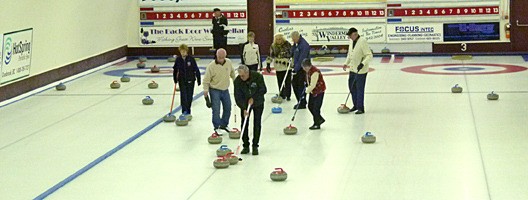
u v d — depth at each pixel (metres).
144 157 16.33
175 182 14.31
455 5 32.53
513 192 13.12
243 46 23.06
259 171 14.96
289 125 18.70
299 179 14.33
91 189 13.98
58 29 26.81
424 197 13.00
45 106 23.03
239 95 16.16
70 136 18.67
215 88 18.33
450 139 17.33
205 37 33.78
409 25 32.84
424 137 17.59
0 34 22.80
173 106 22.44
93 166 15.66
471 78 26.22
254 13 33.50
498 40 32.47
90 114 21.50
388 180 14.10
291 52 22.12
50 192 13.81
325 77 27.34
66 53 27.81
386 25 32.94
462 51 32.78
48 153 16.95
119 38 33.03
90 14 29.33
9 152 17.19
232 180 14.36
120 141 17.95
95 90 25.69
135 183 14.31
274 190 13.62
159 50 33.94
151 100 22.84
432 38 32.84
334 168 15.06
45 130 19.52
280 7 33.28
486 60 30.91
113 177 14.78
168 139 18.08
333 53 33.03
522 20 32.22
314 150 16.59
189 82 20.30
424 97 22.84
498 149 16.25
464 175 14.31
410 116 20.08
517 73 27.00
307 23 33.19
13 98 24.14
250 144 17.27
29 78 25.20
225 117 18.58
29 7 24.28
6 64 23.34
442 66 29.52
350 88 20.75
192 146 17.30
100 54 31.06
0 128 19.97
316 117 18.69
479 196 12.96
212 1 33.50
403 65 30.03
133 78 28.20
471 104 21.50
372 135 17.19
